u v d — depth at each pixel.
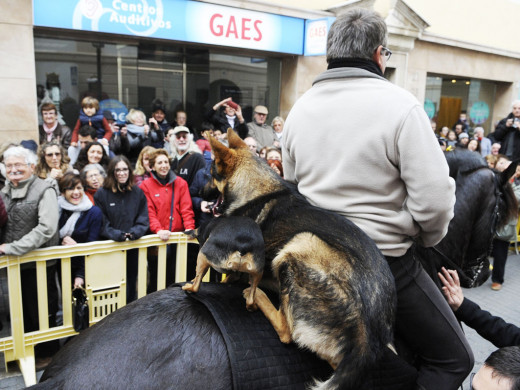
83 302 3.25
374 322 1.31
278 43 8.05
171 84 7.69
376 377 1.44
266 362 1.32
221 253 1.36
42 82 6.38
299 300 1.32
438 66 11.40
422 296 1.65
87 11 6.00
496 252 5.51
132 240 3.45
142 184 4.14
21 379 3.11
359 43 1.55
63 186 3.55
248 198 1.54
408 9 9.82
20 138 5.79
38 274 3.12
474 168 2.31
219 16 7.22
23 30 5.63
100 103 6.99
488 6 12.47
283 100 8.99
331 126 1.53
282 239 1.44
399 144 1.43
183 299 1.49
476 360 3.87
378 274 1.36
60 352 1.42
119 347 1.29
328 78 1.60
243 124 6.52
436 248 2.11
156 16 6.61
